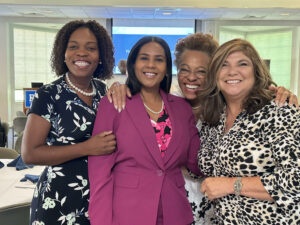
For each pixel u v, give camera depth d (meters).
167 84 1.63
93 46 1.60
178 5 8.30
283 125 1.28
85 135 1.53
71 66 1.56
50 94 1.49
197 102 1.83
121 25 9.95
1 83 10.09
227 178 1.39
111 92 1.54
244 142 1.37
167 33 10.03
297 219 1.24
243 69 1.43
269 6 8.33
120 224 1.39
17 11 9.03
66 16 9.69
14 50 10.36
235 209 1.40
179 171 1.56
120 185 1.43
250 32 11.62
